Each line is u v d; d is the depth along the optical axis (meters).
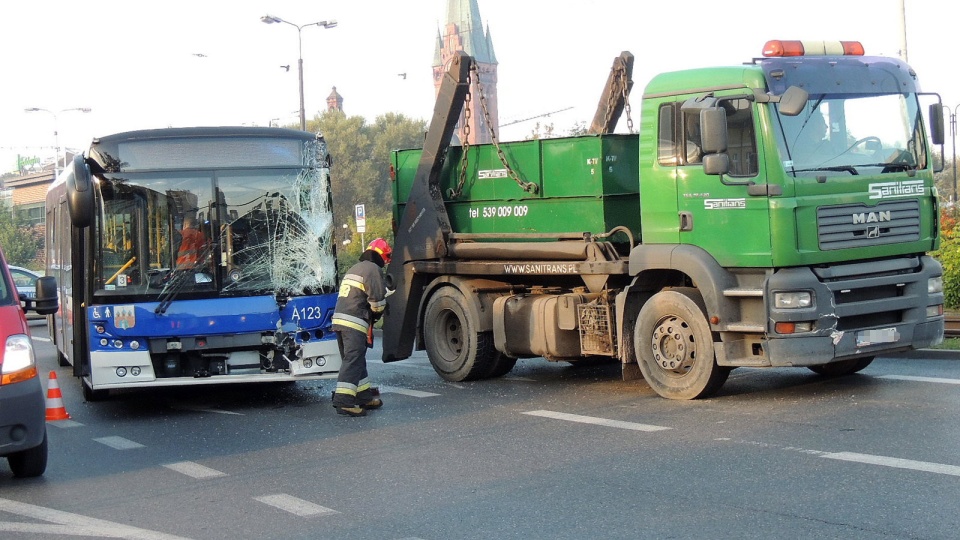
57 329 17.69
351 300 11.08
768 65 9.88
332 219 12.27
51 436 10.66
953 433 8.10
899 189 10.25
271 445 9.52
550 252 12.05
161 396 13.48
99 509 7.40
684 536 5.98
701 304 10.31
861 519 6.09
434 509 6.89
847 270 9.95
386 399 11.91
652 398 10.70
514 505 6.87
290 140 12.16
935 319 10.53
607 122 13.06
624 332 11.05
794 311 9.64
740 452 7.96
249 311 11.72
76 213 11.12
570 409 10.38
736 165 9.93
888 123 10.35
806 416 9.14
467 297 13.01
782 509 6.39
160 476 8.43
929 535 5.73
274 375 11.84
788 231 9.62
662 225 10.55
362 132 89.50
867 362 11.25
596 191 11.65
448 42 129.50
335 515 6.89
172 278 11.70
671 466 7.67
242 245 11.88
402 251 14.02
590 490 7.12
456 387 12.64
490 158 12.98
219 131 11.97
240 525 6.77
